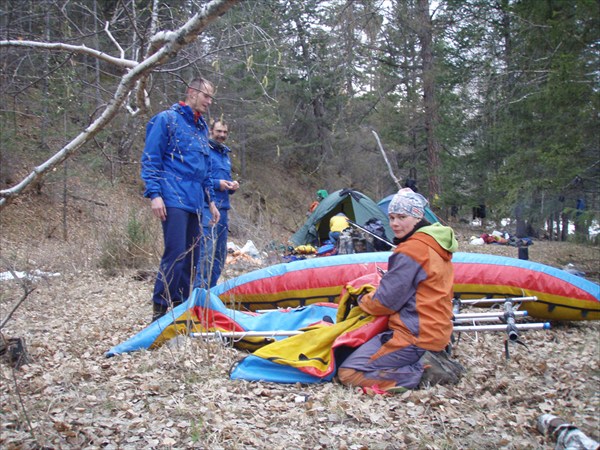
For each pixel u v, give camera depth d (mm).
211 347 5074
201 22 2783
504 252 17250
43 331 6152
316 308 6008
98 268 10266
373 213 12805
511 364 5234
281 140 24969
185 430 3650
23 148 10898
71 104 5457
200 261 5926
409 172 25188
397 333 4555
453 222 28719
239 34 4406
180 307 5449
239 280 6809
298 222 22297
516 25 13812
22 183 3162
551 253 17281
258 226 12414
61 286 8680
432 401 4219
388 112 23469
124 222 10883
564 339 6355
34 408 3824
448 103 20906
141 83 3105
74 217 15406
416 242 4578
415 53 20906
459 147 23406
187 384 4387
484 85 14867
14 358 4824
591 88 11391
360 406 4117
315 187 27906
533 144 13336
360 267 6855
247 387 4484
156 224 11039
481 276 6840
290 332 5254
